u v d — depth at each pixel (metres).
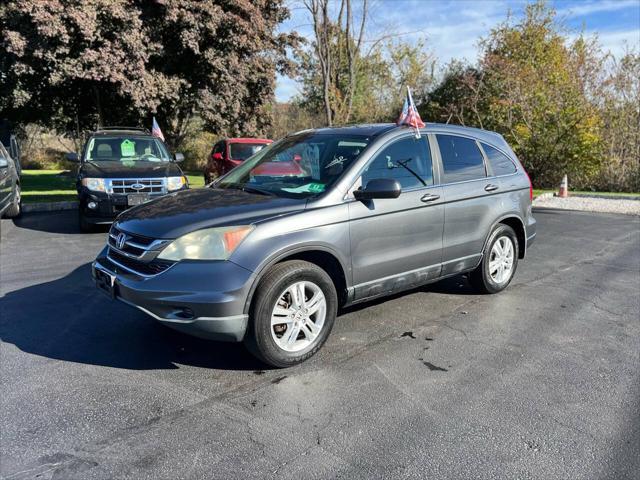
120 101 16.92
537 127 17.62
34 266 6.63
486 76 21.02
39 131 28.59
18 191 10.24
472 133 5.40
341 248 3.99
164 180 8.75
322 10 18.61
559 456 2.78
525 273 6.55
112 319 4.77
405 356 4.03
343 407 3.27
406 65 29.17
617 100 17.33
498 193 5.37
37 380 3.59
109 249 4.14
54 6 12.37
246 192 4.31
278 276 3.62
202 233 3.53
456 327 4.64
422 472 2.64
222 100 16.78
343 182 4.09
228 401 3.33
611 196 15.38
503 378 3.67
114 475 2.60
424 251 4.63
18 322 4.68
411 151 4.65
